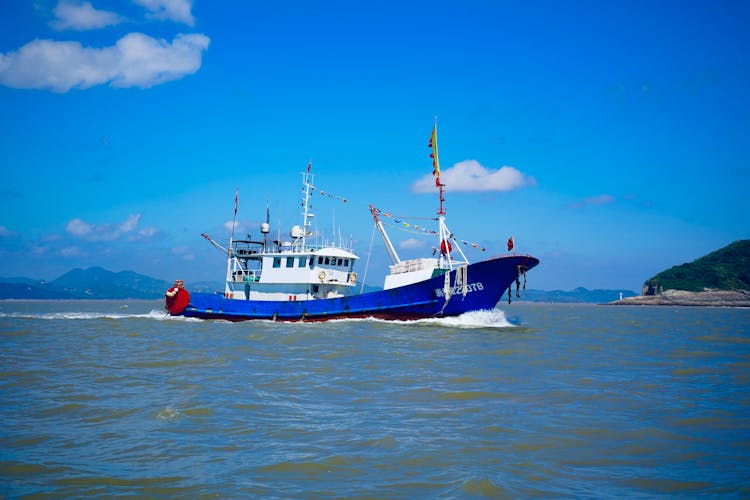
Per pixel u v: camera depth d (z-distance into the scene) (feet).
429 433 42.75
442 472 34.47
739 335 136.36
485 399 54.39
